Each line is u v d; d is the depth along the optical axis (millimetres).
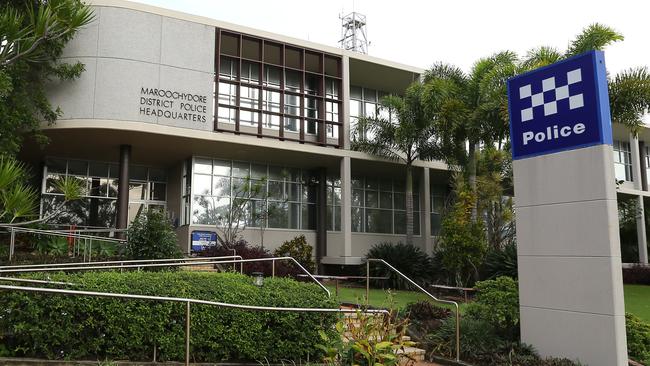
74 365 6430
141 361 6898
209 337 7250
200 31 19641
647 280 26906
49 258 13805
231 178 21938
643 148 35812
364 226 25234
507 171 22000
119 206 19266
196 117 19062
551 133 8773
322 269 22750
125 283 7293
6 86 11805
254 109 20562
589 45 17500
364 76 24672
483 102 18781
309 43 22062
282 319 7660
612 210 7895
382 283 19484
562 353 8227
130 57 18219
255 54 22188
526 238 8961
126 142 19359
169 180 23125
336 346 5793
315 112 23031
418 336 9766
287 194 23266
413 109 21047
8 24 5098
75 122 17484
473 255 17062
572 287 8195
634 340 9375
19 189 5035
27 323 6422
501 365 8188
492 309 9258
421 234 25719
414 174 25906
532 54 18922
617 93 17047
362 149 22547
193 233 20312
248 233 21656
